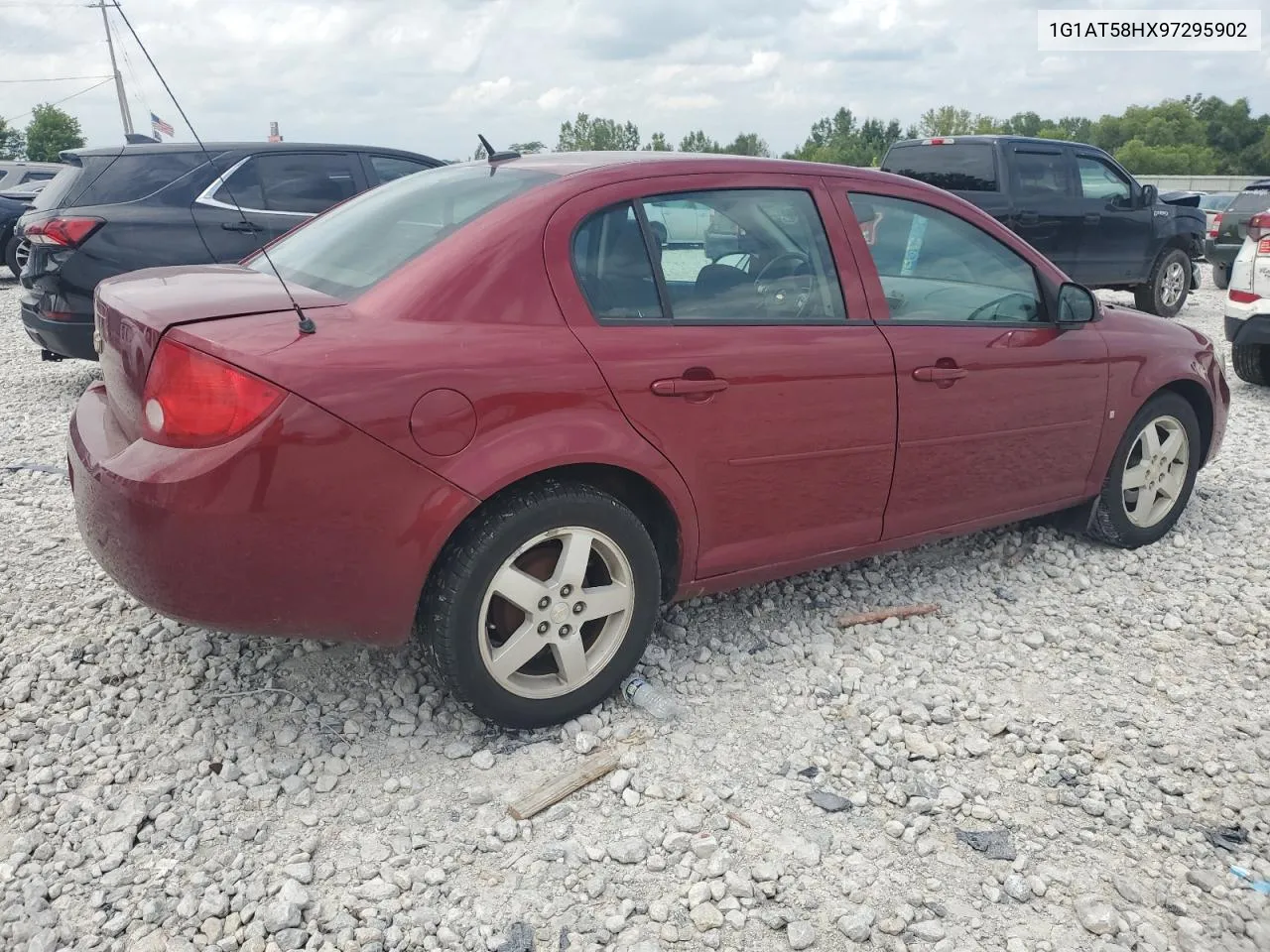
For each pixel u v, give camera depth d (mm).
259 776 2922
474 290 2904
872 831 2793
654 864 2625
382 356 2699
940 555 4664
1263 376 8422
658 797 2898
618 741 3146
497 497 2918
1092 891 2594
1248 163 121625
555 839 2729
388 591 2785
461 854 2662
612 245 3164
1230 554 4738
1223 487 5719
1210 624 4043
